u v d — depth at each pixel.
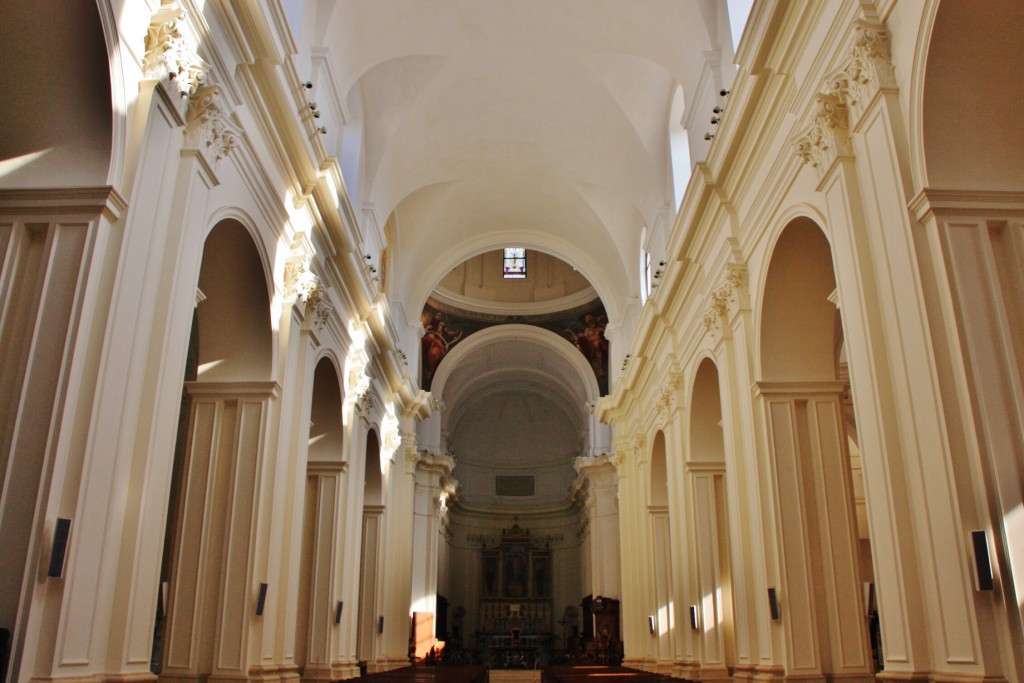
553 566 33.69
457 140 15.84
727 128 9.05
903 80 5.64
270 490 8.53
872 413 5.88
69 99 5.28
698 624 12.00
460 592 33.06
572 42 12.91
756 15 7.61
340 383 12.24
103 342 5.11
